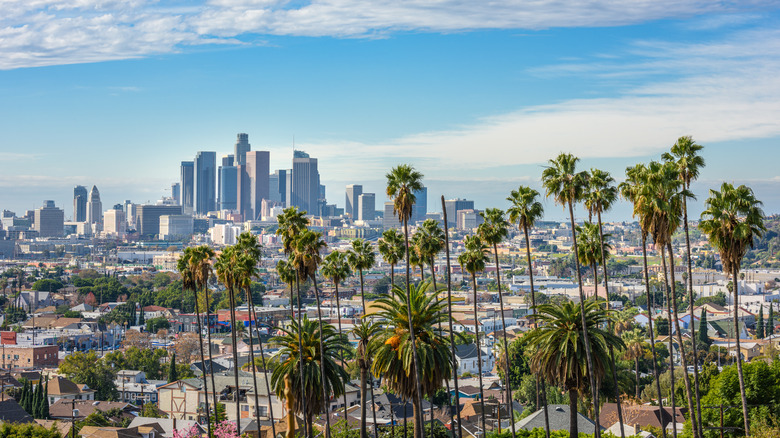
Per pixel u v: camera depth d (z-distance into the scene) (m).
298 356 88.94
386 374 80.12
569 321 83.75
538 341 83.75
